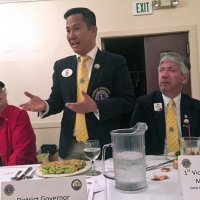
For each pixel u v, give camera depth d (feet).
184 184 2.42
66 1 10.77
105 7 10.67
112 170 3.62
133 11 10.58
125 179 2.95
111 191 2.99
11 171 3.90
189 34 10.52
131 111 4.98
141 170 2.98
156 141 4.85
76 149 4.88
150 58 11.04
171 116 4.86
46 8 10.84
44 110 4.92
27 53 10.98
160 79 4.87
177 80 4.76
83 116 4.84
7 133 5.67
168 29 10.52
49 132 10.84
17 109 5.85
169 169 3.61
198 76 10.52
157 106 4.95
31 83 11.03
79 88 4.99
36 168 3.90
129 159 2.95
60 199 2.35
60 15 10.80
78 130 4.88
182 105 4.90
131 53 12.75
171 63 4.80
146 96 5.20
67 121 5.04
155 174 3.44
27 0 10.78
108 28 10.72
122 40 11.62
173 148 4.68
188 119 4.82
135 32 10.61
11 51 11.02
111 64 4.99
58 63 5.43
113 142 3.09
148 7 10.53
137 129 3.29
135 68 12.84
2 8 10.94
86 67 5.05
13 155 5.34
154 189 2.97
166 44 10.88
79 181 2.38
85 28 4.84
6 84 11.09
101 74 4.93
